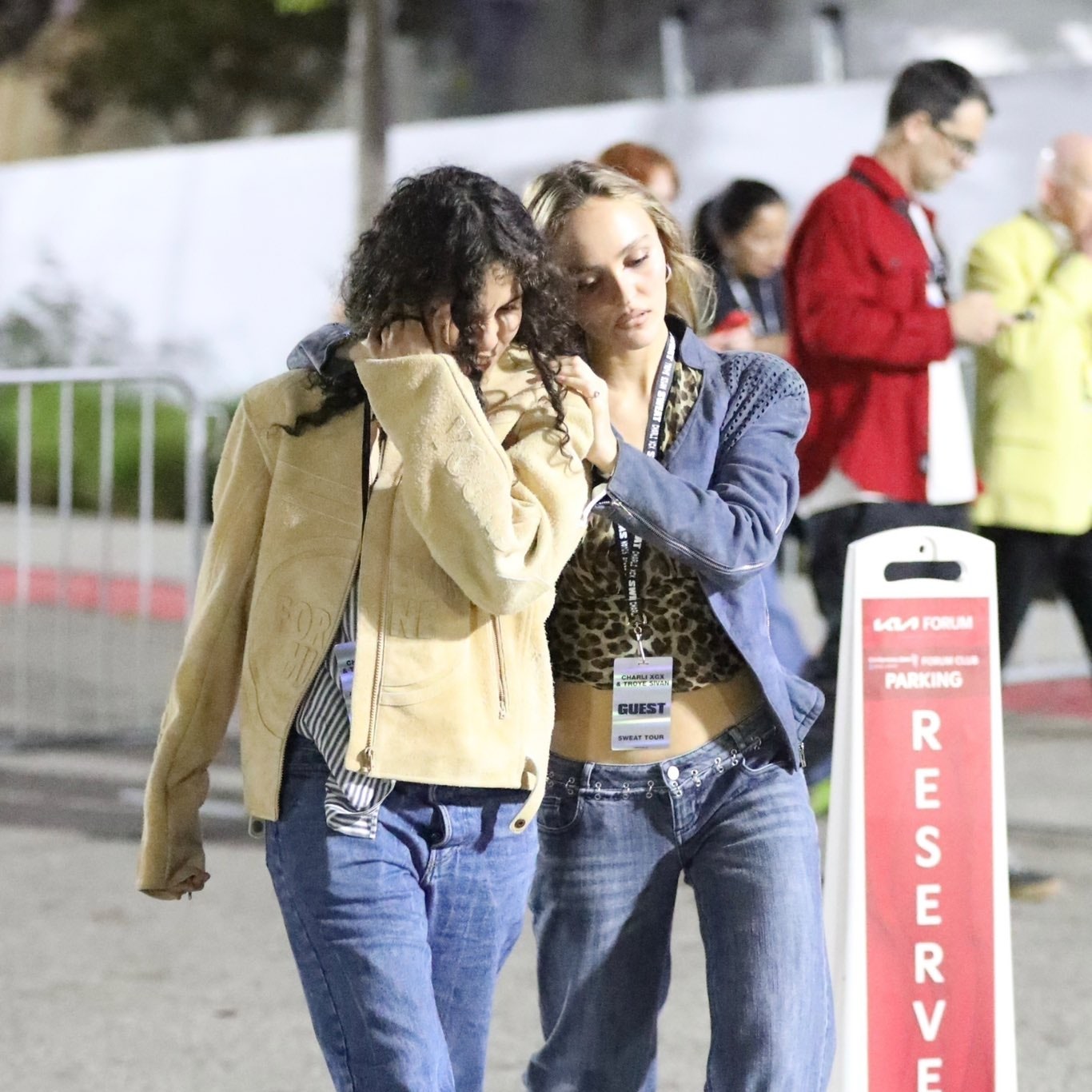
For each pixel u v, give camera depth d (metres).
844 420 20.33
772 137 40.59
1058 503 22.58
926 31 51.03
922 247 20.30
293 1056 16.44
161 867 10.56
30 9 76.06
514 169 45.34
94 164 61.44
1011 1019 11.95
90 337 60.94
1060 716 31.23
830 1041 10.80
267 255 58.19
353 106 46.88
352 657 9.62
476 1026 10.27
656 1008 11.38
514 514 9.40
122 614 43.72
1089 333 22.78
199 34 71.75
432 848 9.78
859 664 12.00
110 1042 16.72
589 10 64.12
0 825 24.84
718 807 10.89
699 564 10.35
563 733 11.06
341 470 9.75
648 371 11.09
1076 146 22.47
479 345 9.53
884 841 11.96
